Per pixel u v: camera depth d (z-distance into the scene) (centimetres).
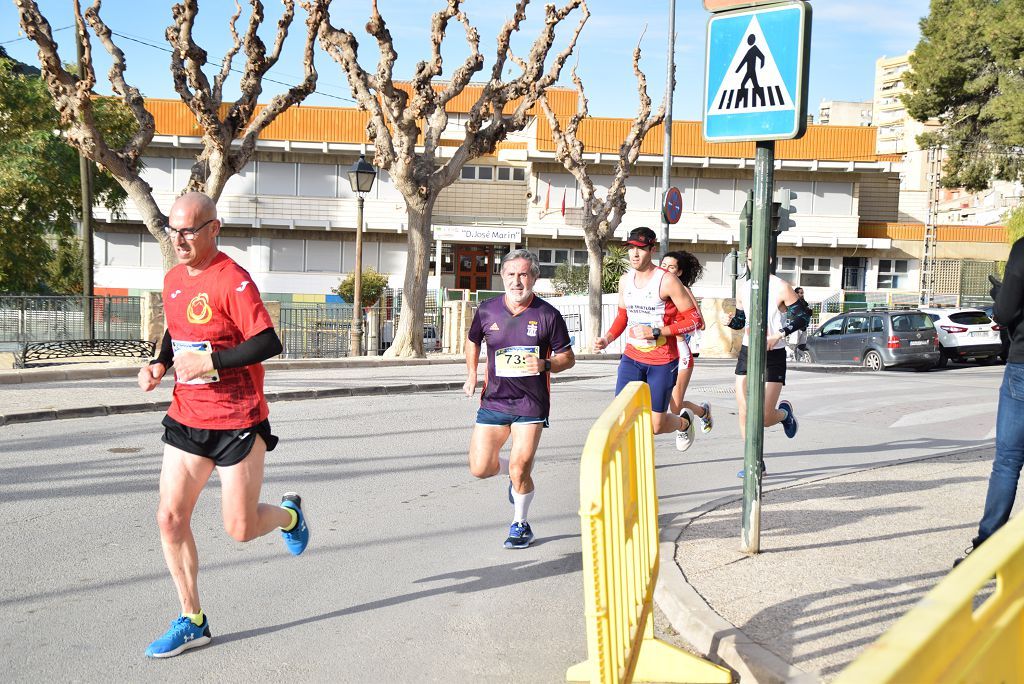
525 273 596
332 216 4088
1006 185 6894
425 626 472
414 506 732
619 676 328
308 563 579
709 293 4222
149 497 737
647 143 4109
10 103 3077
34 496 733
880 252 4297
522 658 433
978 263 4328
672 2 2644
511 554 603
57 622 470
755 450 549
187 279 429
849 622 434
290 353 2505
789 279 4297
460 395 1467
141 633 457
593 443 304
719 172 4147
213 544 616
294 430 1084
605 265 3725
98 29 2017
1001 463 514
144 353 2050
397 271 4162
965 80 3262
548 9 2186
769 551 559
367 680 407
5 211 2997
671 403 773
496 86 2230
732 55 524
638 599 379
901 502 697
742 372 798
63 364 1864
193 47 1962
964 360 2459
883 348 2342
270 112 2095
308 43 2111
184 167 4022
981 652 172
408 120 2153
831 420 1250
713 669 395
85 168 2412
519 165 4272
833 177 4222
